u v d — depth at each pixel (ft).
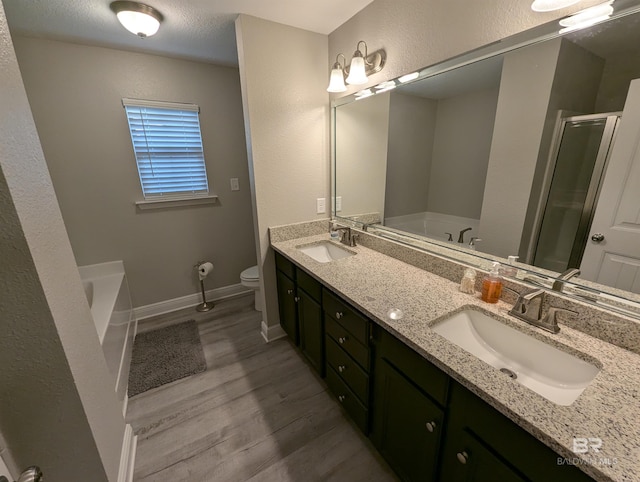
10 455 2.65
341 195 7.12
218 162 8.93
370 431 4.40
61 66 6.57
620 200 2.84
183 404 5.50
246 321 8.45
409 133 5.10
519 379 3.16
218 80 8.41
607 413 2.15
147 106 7.56
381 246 5.99
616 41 2.68
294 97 6.34
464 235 4.50
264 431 4.90
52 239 2.80
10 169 2.26
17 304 2.41
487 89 3.84
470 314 3.80
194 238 9.07
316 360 5.90
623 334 2.83
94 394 3.27
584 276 3.18
